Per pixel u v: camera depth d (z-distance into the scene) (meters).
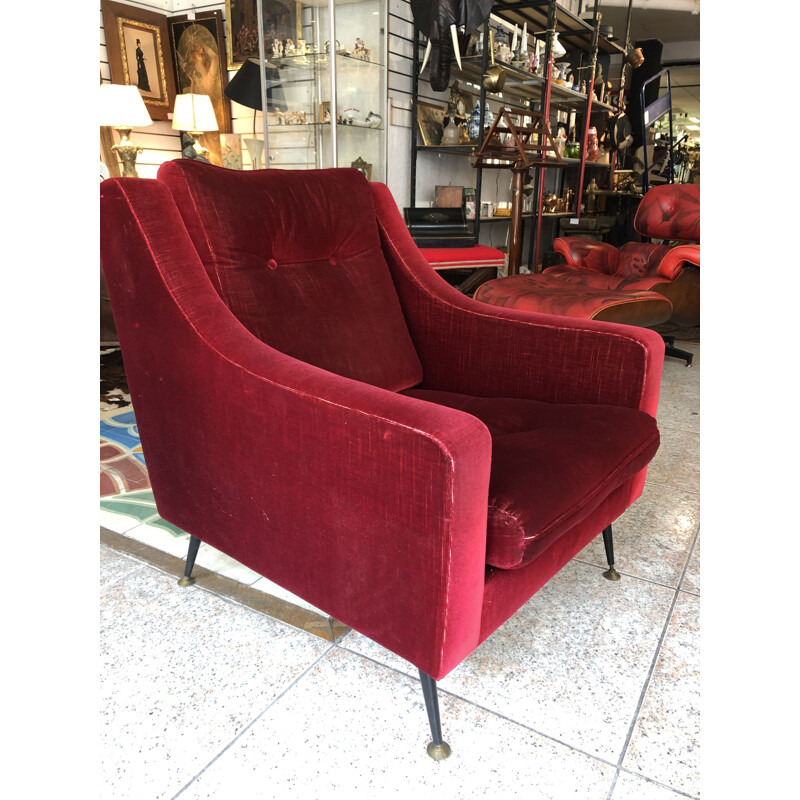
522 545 0.91
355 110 3.53
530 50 4.38
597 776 0.94
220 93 4.15
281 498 1.01
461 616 0.87
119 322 1.20
